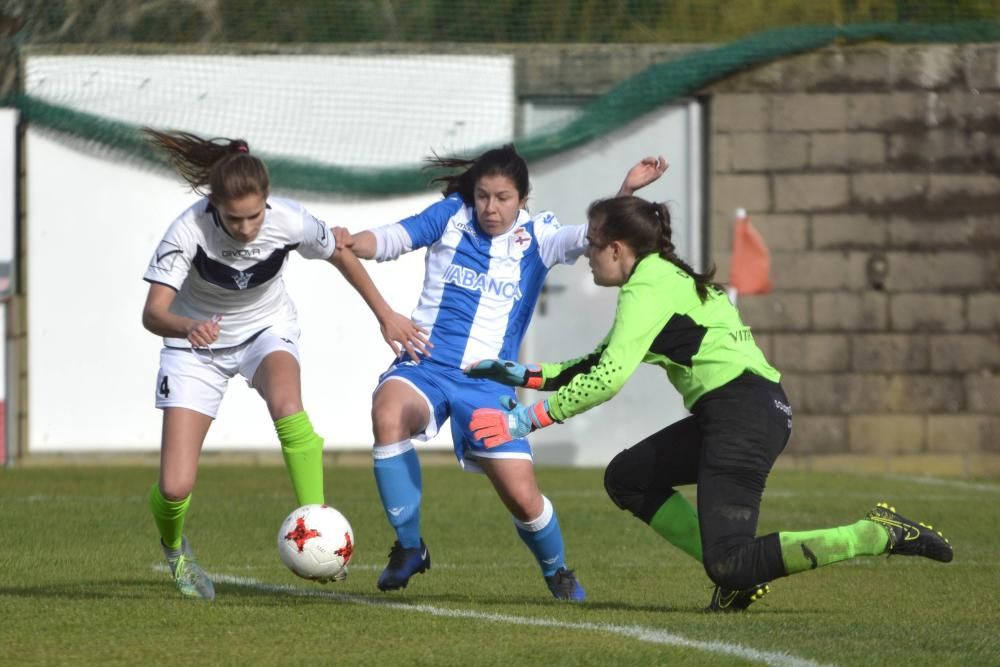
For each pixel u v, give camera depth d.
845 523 32.47
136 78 46.47
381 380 20.70
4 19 46.09
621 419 48.28
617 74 47.06
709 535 17.75
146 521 31.91
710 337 18.19
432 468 46.06
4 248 45.44
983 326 47.09
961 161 47.09
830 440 47.12
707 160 47.28
